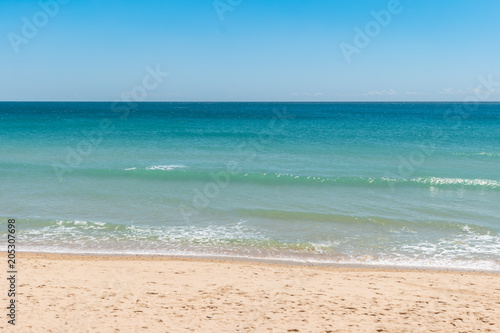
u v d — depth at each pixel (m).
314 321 6.17
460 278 8.66
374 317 6.38
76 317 6.12
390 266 9.63
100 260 9.65
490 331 5.86
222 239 11.31
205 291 7.59
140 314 6.32
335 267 9.53
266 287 7.91
